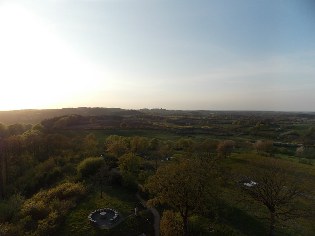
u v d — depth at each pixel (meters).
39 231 50.38
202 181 50.56
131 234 51.69
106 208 58.66
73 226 53.25
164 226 51.12
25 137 116.69
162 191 50.97
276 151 130.88
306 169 90.19
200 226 52.88
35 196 68.56
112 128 174.75
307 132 185.50
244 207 60.50
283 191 61.44
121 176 75.06
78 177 79.19
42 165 97.38
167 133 170.75
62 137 128.25
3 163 92.50
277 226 53.94
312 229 53.25
